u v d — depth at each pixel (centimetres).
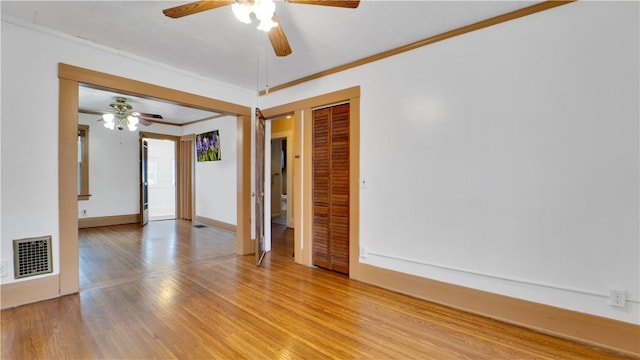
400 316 240
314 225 367
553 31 209
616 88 190
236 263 379
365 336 210
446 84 257
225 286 301
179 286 299
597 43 195
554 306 211
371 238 308
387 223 296
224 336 208
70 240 270
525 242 222
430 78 266
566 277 207
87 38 271
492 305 236
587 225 200
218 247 459
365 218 313
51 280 262
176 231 583
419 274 275
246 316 237
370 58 306
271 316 238
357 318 236
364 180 313
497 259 234
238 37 267
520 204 224
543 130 214
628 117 187
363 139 313
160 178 844
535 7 215
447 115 257
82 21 242
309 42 275
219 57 310
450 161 256
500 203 232
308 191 369
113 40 275
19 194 245
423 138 271
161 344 197
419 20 238
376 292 288
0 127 236
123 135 646
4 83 237
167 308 249
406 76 281
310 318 235
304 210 373
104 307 249
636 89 184
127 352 188
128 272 339
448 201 257
